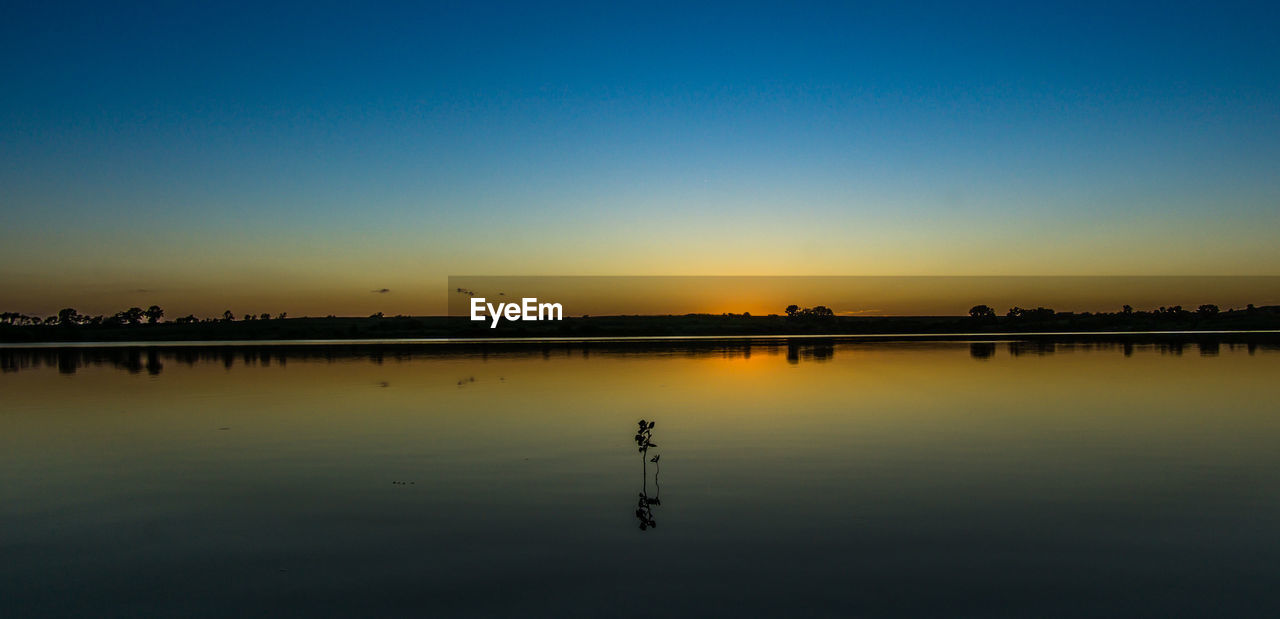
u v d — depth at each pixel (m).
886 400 19.34
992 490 10.38
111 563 7.89
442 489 10.55
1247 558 7.83
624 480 11.00
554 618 6.56
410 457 12.63
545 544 8.29
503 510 9.54
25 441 14.27
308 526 8.98
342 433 14.88
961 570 7.54
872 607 6.73
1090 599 6.89
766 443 13.69
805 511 9.42
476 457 12.60
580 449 13.23
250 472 11.64
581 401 19.42
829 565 7.66
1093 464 11.91
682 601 6.85
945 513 9.31
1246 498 9.94
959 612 6.64
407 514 9.41
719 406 18.36
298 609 6.77
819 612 6.64
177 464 12.23
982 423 15.71
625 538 8.46
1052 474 11.27
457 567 7.68
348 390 22.03
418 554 8.04
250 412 17.72
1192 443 13.54
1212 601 6.86
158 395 21.06
